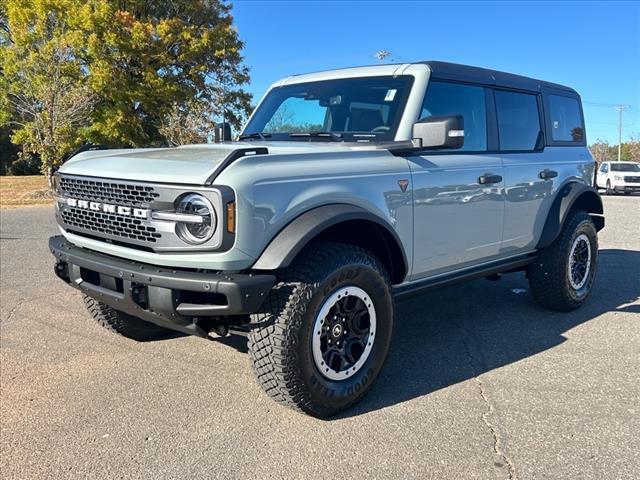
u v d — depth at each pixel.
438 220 3.98
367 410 3.43
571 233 5.29
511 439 3.07
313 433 3.15
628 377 3.91
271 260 2.93
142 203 3.11
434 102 4.05
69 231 3.80
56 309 5.58
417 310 5.61
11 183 29.75
